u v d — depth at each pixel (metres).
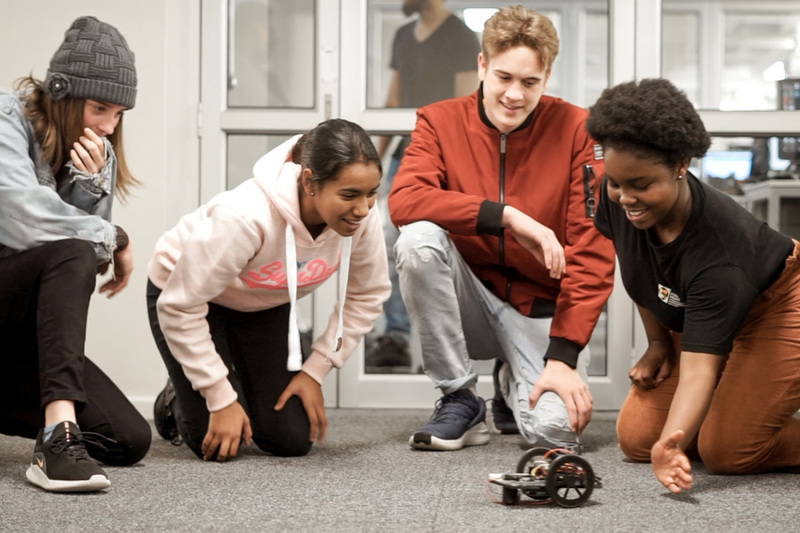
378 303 2.08
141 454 1.88
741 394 1.75
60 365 1.69
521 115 2.12
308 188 1.79
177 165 2.85
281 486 1.69
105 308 2.78
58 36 2.79
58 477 1.61
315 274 1.96
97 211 1.89
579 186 2.17
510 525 1.39
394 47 2.91
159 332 2.01
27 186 1.75
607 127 1.47
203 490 1.65
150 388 2.78
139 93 2.80
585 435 2.37
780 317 1.75
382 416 2.71
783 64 2.85
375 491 1.65
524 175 2.21
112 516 1.45
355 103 2.90
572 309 2.04
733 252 1.61
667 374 1.94
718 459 1.77
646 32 2.85
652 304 1.80
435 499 1.58
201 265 1.82
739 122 2.85
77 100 1.82
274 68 2.91
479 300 2.24
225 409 1.91
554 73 2.89
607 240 2.08
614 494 1.62
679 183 1.58
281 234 1.86
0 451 2.04
